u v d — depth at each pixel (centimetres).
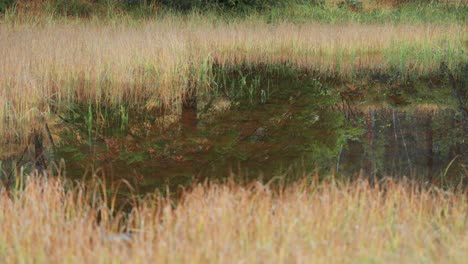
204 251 633
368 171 1105
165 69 1759
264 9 3142
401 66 2131
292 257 621
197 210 760
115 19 2580
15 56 1700
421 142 1311
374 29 2583
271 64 2247
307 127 1453
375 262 621
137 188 1038
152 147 1294
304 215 726
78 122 1472
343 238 681
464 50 2314
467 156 1201
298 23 2889
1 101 1401
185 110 1616
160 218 807
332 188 820
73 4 2745
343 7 3369
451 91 1872
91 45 1902
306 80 2020
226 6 3045
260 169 1140
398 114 1586
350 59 2247
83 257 626
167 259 620
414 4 3466
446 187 1005
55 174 1109
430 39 2442
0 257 650
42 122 1441
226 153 1246
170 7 2859
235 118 1538
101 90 1689
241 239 670
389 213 766
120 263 625
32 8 2606
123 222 864
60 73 1694
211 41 2312
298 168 1136
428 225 732
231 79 2008
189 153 1251
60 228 705
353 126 1465
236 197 815
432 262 625
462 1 3538
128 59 1786
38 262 636
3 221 746
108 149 1278
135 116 1547
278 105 1680
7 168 1138
